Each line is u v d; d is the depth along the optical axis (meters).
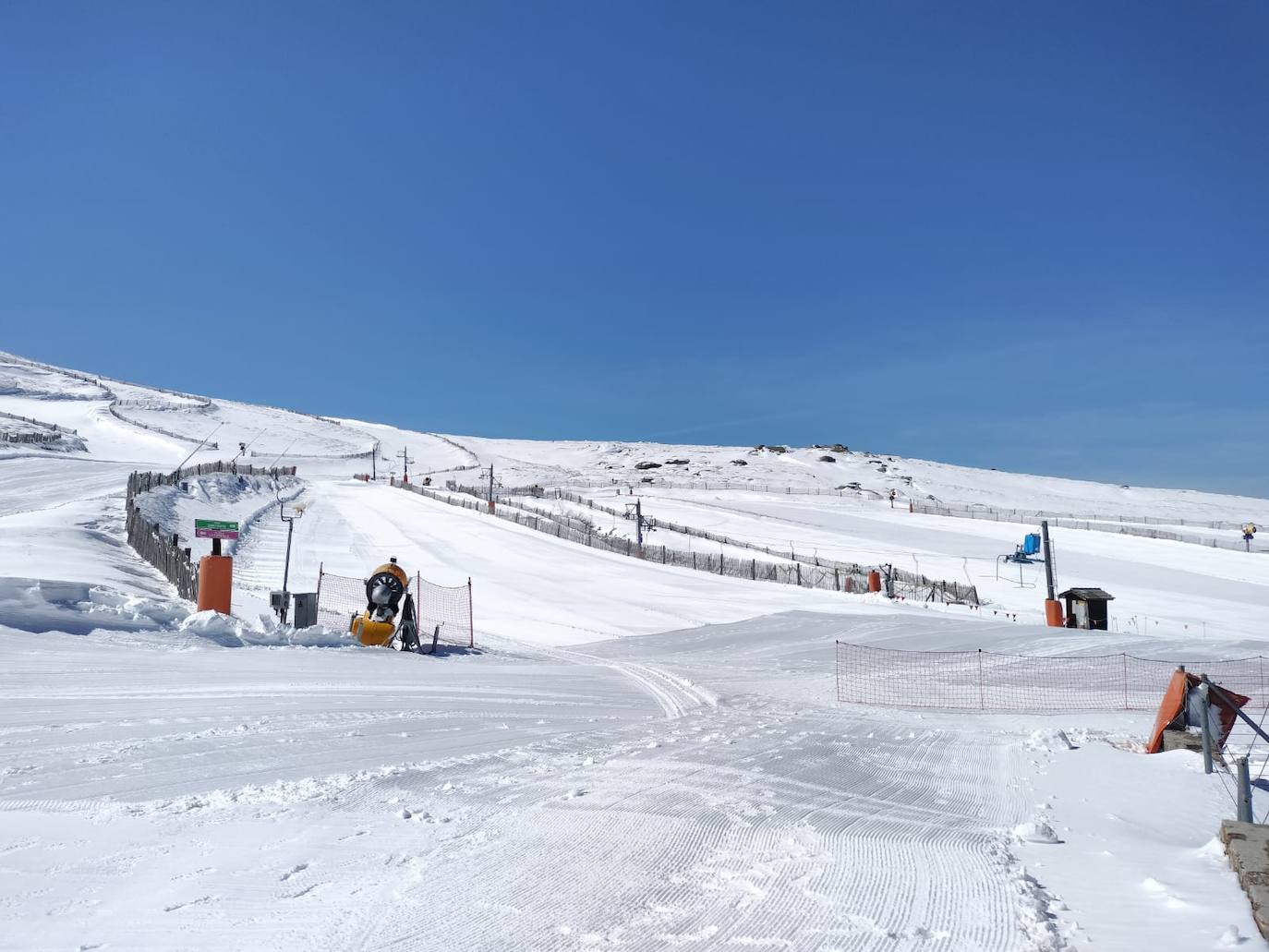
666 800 7.37
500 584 37.53
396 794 7.42
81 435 105.75
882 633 26.72
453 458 141.12
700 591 37.72
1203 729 9.15
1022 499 126.81
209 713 10.97
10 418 99.12
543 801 7.25
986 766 9.46
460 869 5.57
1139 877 5.62
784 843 6.23
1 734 9.30
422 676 16.12
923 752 10.30
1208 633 33.31
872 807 7.43
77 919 4.73
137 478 45.91
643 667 20.83
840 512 78.06
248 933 4.57
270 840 6.12
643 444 186.38
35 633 15.46
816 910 4.96
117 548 31.06
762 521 69.25
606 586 38.25
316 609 21.28
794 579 42.38
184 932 4.57
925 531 66.38
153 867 5.56
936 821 7.05
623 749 9.73
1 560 23.86
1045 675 19.66
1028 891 5.29
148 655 15.18
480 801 7.23
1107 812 7.54
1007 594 43.12
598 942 4.49
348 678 15.01
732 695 15.75
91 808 6.84
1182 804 7.84
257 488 63.28
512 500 75.00
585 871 5.57
